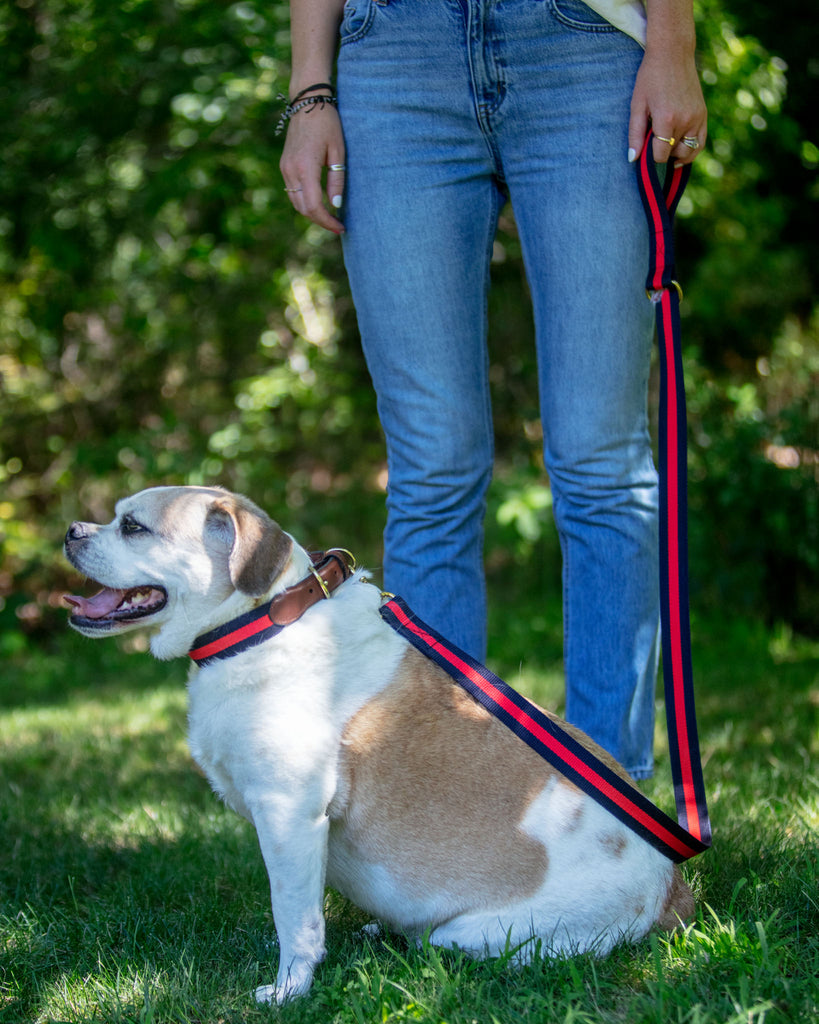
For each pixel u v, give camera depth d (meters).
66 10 7.34
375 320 2.86
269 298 8.12
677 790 2.40
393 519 2.94
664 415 2.50
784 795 3.35
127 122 7.65
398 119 2.77
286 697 2.26
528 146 2.73
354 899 2.38
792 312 8.74
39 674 7.39
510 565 8.86
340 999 2.06
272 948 2.43
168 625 2.48
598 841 2.22
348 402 8.37
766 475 6.83
